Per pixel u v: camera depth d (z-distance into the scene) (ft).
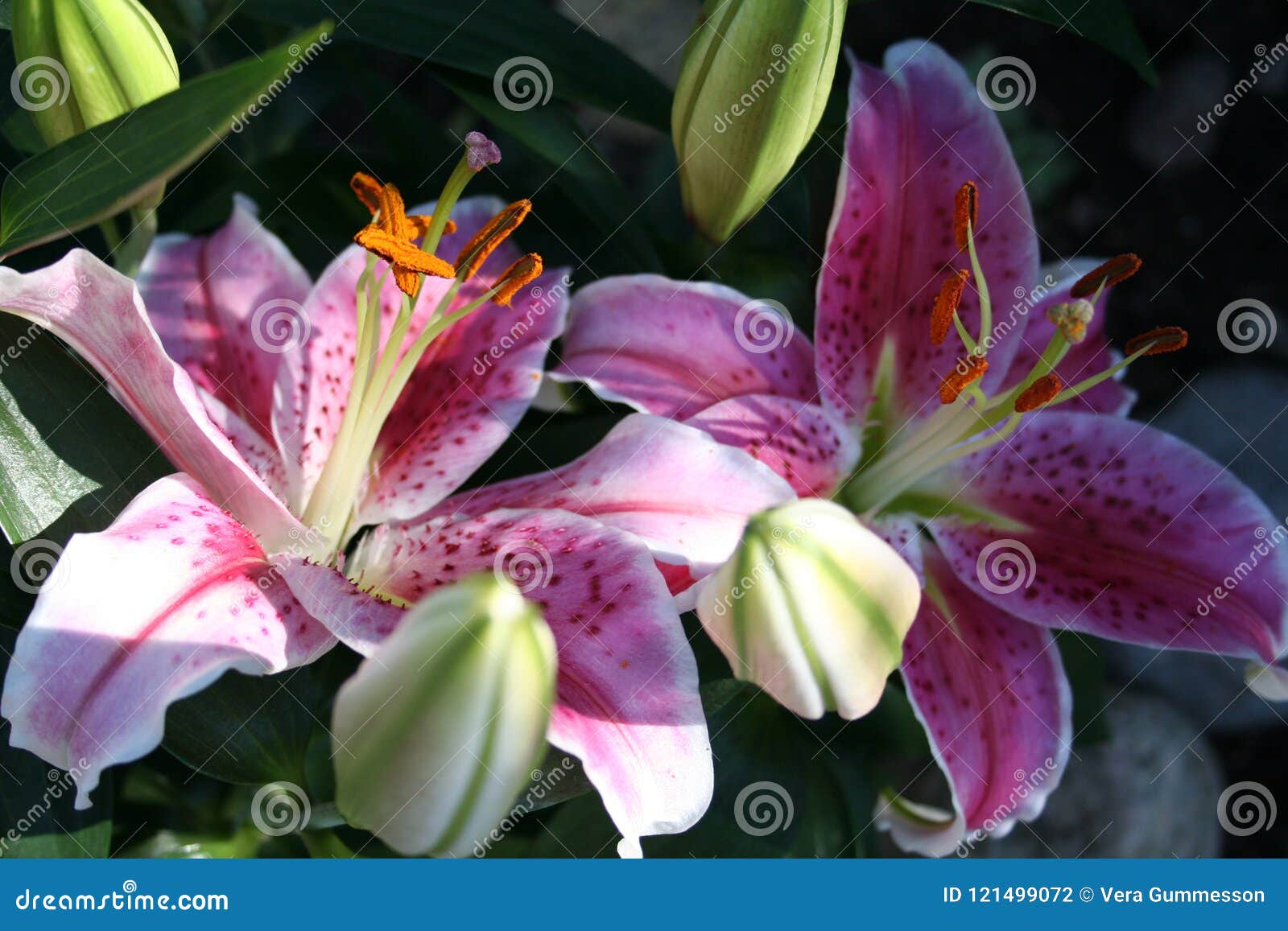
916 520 2.36
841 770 2.45
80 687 1.94
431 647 1.85
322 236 2.46
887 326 2.34
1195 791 3.05
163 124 2.05
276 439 2.22
